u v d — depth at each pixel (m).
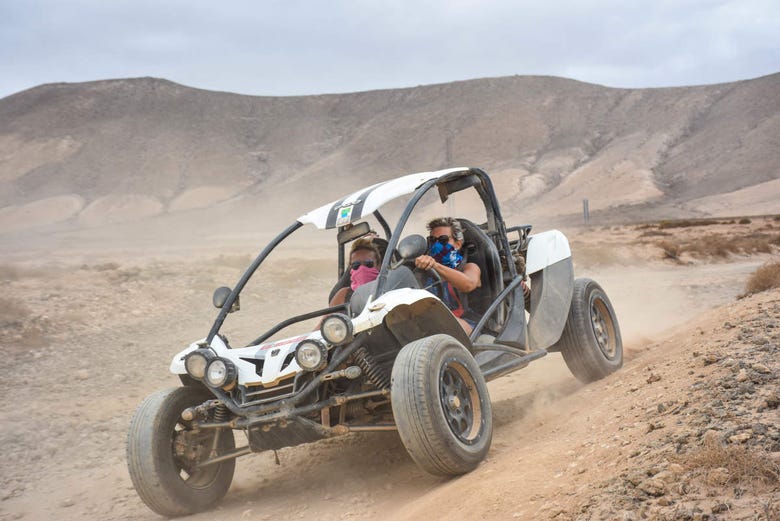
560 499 3.78
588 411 5.66
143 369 11.04
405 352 4.83
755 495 3.15
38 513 5.98
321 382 5.01
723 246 33.38
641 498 3.43
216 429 5.57
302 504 5.31
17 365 11.09
